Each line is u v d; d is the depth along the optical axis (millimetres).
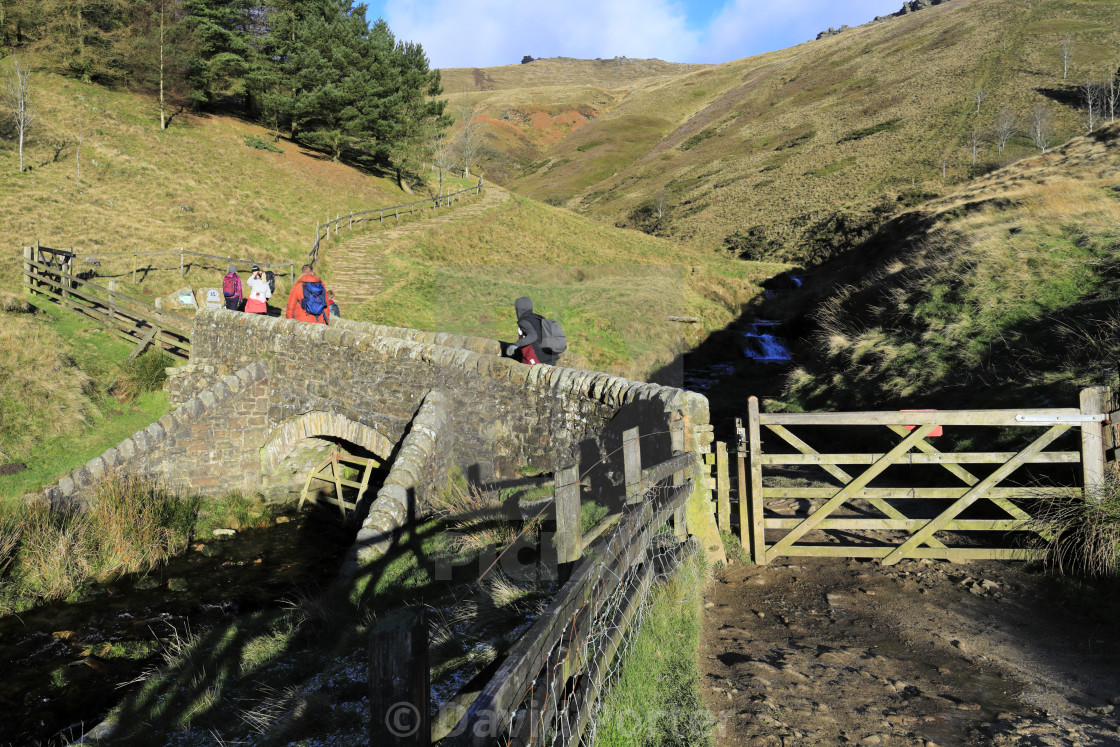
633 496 4121
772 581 5473
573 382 5961
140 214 25797
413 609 1823
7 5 38312
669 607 4359
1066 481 5945
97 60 39562
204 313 14625
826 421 5750
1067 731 3227
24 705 6617
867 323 14258
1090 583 4832
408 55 46531
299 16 44281
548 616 2477
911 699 3604
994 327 10133
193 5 40750
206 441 12453
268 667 5320
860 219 41562
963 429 7609
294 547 11078
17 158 27984
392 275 25156
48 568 9258
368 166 46500
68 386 13344
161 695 5496
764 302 23781
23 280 17656
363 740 3617
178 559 10500
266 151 40531
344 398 11430
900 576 5422
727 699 3578
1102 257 10703
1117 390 5453
